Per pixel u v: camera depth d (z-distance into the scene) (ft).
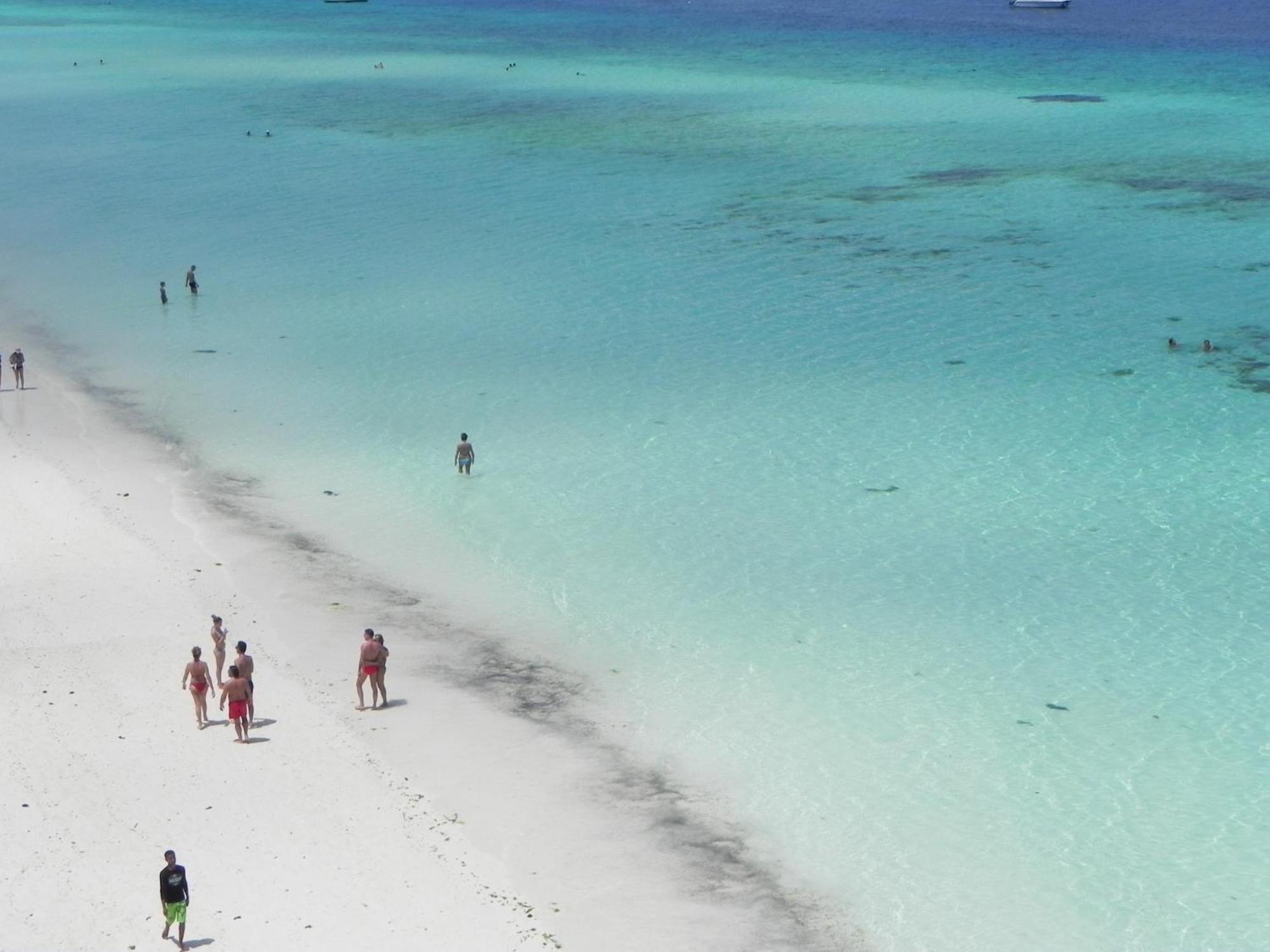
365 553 120.67
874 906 77.30
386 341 176.65
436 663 102.58
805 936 74.64
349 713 94.79
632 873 79.30
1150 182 259.60
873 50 506.48
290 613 108.99
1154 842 82.23
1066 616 108.88
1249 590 112.06
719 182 266.77
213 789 84.02
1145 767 89.40
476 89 400.06
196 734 90.33
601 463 138.92
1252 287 192.54
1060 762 90.22
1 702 92.38
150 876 75.10
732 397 155.94
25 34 572.10
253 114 352.90
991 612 109.70
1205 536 121.60
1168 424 145.89
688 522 126.11
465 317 185.88
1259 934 74.59
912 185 261.85
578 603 112.27
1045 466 136.56
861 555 119.65
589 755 91.25
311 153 298.15
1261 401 151.33
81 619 104.94
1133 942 74.28
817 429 146.51
